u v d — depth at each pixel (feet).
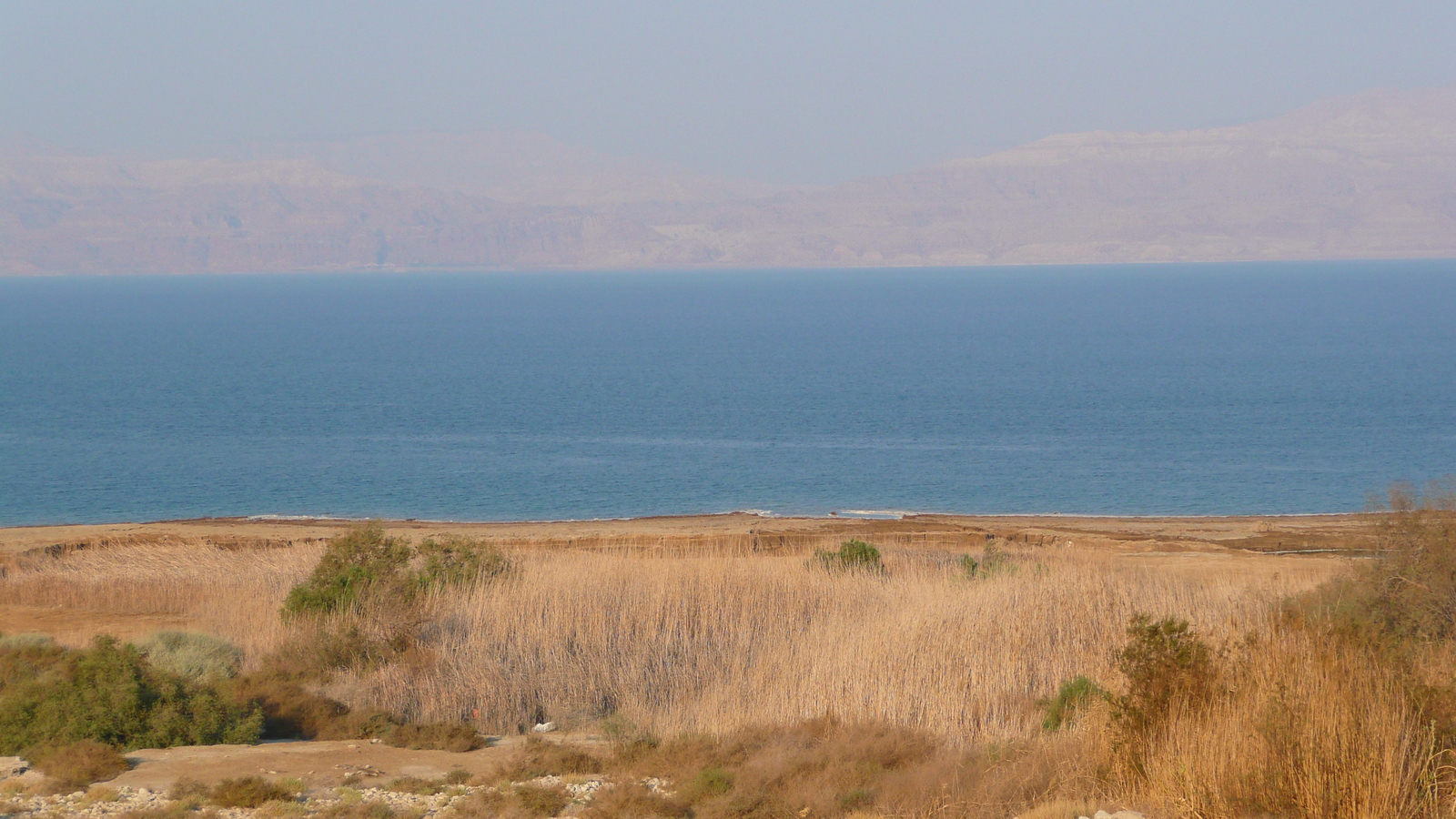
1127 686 43.75
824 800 43.57
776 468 260.83
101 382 467.93
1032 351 585.22
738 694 59.16
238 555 130.62
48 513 213.05
